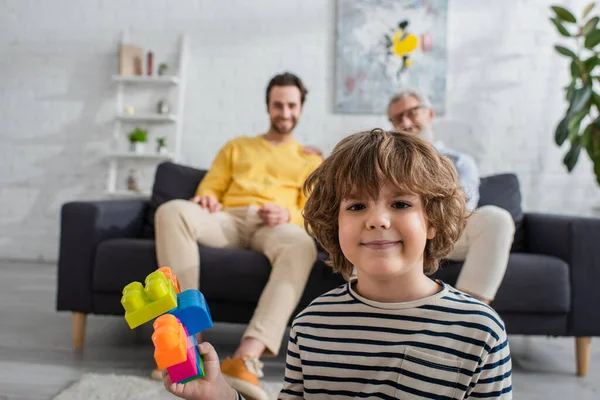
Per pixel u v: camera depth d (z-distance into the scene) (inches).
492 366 25.8
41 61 157.6
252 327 64.3
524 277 70.7
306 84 149.6
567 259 72.9
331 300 29.0
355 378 27.0
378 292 27.9
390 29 145.2
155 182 94.3
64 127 157.0
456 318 26.4
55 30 157.3
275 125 92.7
